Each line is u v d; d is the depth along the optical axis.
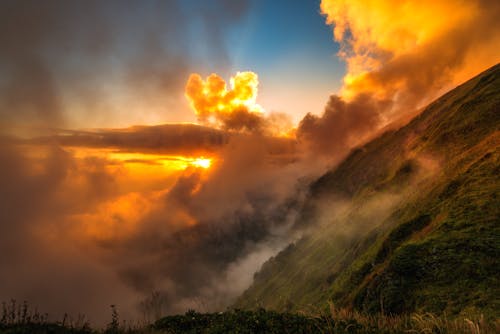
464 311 18.84
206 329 9.88
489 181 37.47
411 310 23.33
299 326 9.46
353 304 33.91
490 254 23.92
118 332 9.77
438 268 25.47
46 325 9.38
